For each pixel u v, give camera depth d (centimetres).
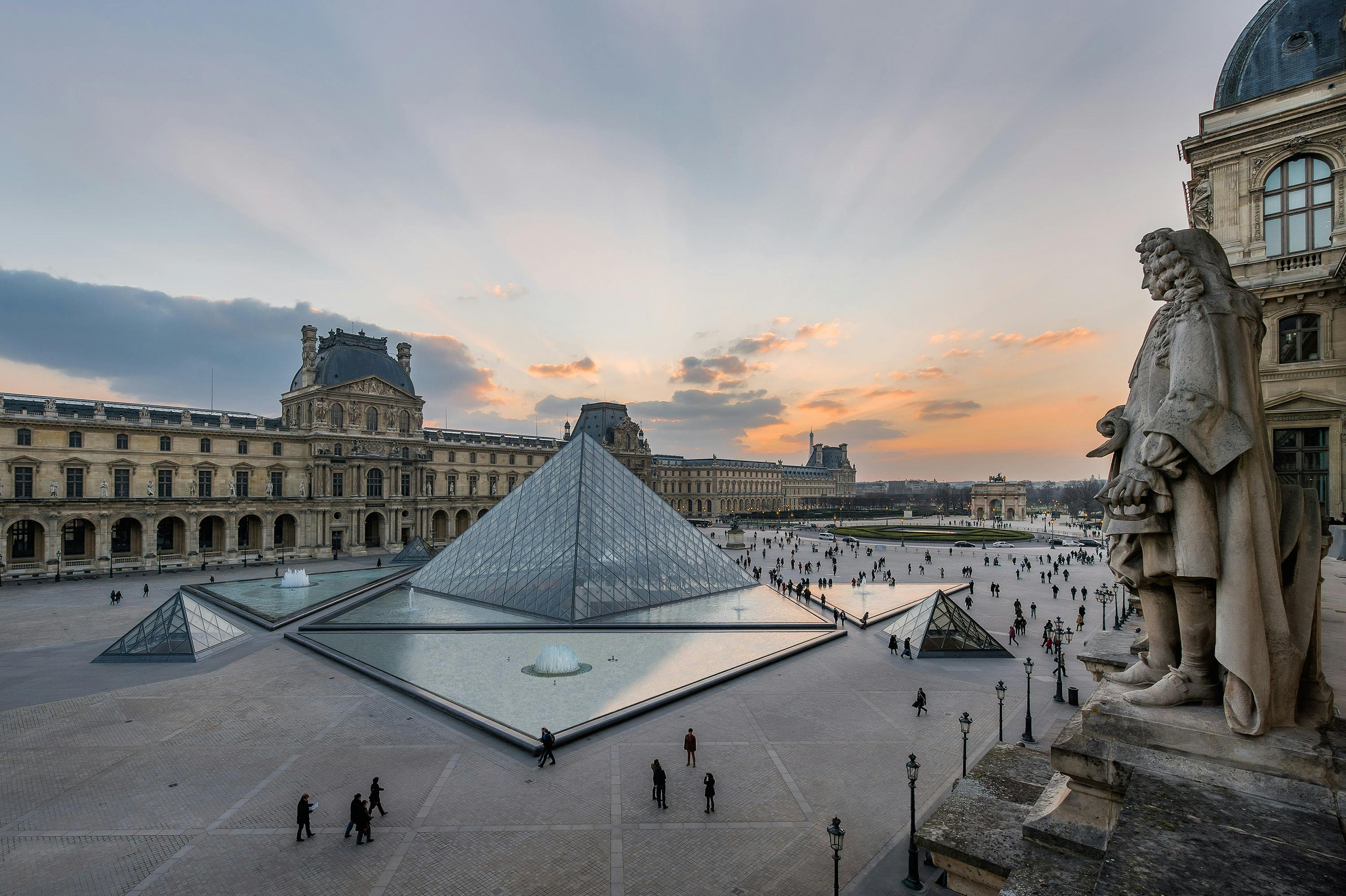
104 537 9631
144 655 4747
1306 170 3047
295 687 4119
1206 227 3344
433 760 3058
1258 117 3144
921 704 3644
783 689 4081
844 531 17750
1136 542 900
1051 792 979
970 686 4172
